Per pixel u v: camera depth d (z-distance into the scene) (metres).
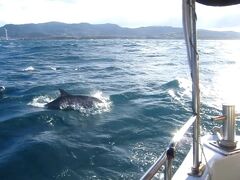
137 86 21.16
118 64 38.03
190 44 3.34
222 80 22.64
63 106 15.05
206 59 42.69
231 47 83.88
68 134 11.18
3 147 9.98
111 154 9.18
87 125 12.28
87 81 24.41
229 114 4.09
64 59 46.41
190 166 3.97
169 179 2.88
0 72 32.16
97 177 7.89
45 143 10.02
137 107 14.77
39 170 8.32
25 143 10.12
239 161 4.01
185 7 3.29
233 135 4.12
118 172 8.11
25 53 62.53
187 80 22.48
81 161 8.76
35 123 12.70
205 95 16.94
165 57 48.75
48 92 20.11
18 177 7.98
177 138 3.03
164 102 15.65
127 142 10.20
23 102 17.27
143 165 8.50
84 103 15.19
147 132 11.12
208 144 4.27
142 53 58.59
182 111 13.89
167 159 2.84
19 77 28.12
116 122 12.46
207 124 11.59
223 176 3.93
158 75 27.30
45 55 55.25
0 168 8.34
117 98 17.03
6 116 13.87
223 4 3.36
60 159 8.90
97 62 41.06
